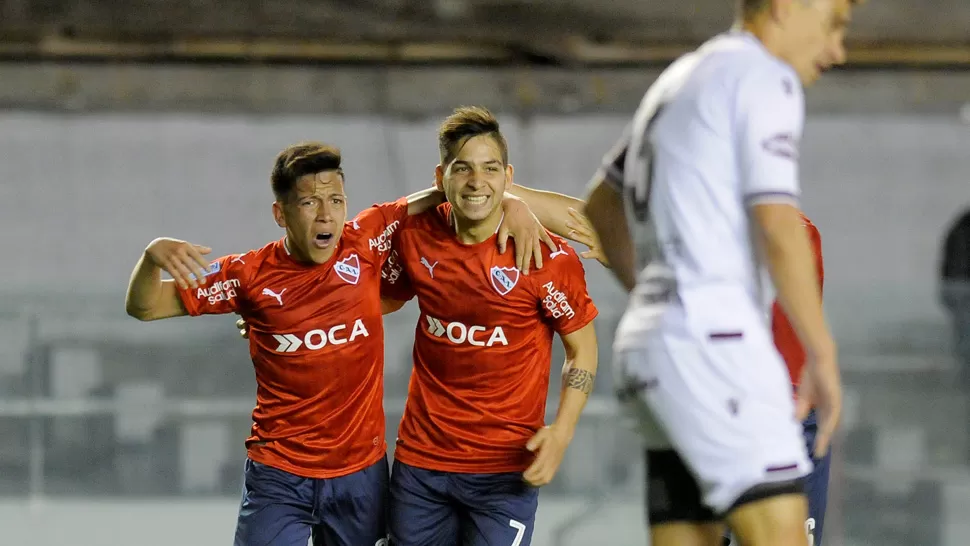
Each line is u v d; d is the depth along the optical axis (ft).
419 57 94.27
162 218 94.68
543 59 95.14
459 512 37.27
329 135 95.61
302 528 36.63
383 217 36.91
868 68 96.63
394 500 37.14
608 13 94.79
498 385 35.86
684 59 25.35
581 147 96.02
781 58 24.38
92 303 68.90
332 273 35.58
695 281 23.18
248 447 37.06
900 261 97.30
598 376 63.67
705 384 22.93
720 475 22.93
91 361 68.59
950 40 95.91
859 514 63.52
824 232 97.71
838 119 97.60
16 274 93.09
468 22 94.32
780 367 23.30
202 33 92.58
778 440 22.85
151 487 68.18
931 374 63.87
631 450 63.36
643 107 25.64
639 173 24.66
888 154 97.66
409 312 65.98
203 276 35.63
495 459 35.99
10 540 65.57
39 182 93.71
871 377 64.13
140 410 68.54
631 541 63.05
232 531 66.80
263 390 36.63
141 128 94.38
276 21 93.15
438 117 94.94
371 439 36.65
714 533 25.46
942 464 63.36
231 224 95.14
